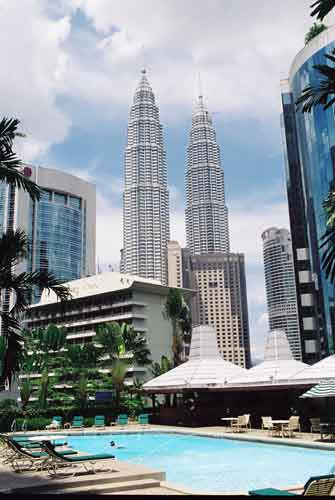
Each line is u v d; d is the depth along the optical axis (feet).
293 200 304.30
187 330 226.38
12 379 49.88
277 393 115.55
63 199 468.75
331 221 37.14
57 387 208.64
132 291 286.46
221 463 64.80
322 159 272.10
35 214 440.45
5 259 50.31
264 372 109.29
